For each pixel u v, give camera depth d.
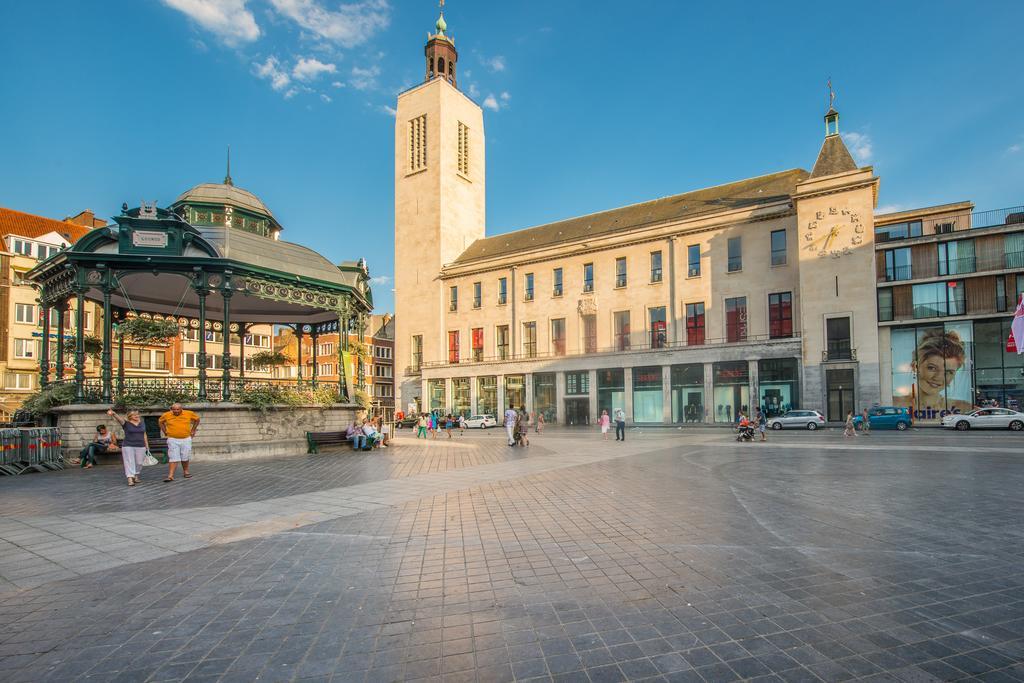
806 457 17.25
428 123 66.00
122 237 18.38
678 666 3.70
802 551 6.38
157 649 4.10
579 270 53.38
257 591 5.31
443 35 69.56
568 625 4.41
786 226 43.09
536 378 54.62
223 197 23.75
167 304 25.45
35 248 42.41
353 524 8.08
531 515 8.58
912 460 15.84
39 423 18.70
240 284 20.19
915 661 3.73
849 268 39.00
